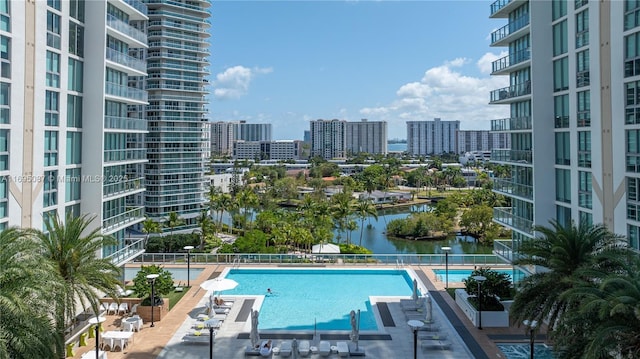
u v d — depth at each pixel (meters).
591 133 25.84
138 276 29.92
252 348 23.28
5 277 15.68
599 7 24.92
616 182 23.69
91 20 29.95
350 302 32.81
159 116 81.81
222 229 83.88
